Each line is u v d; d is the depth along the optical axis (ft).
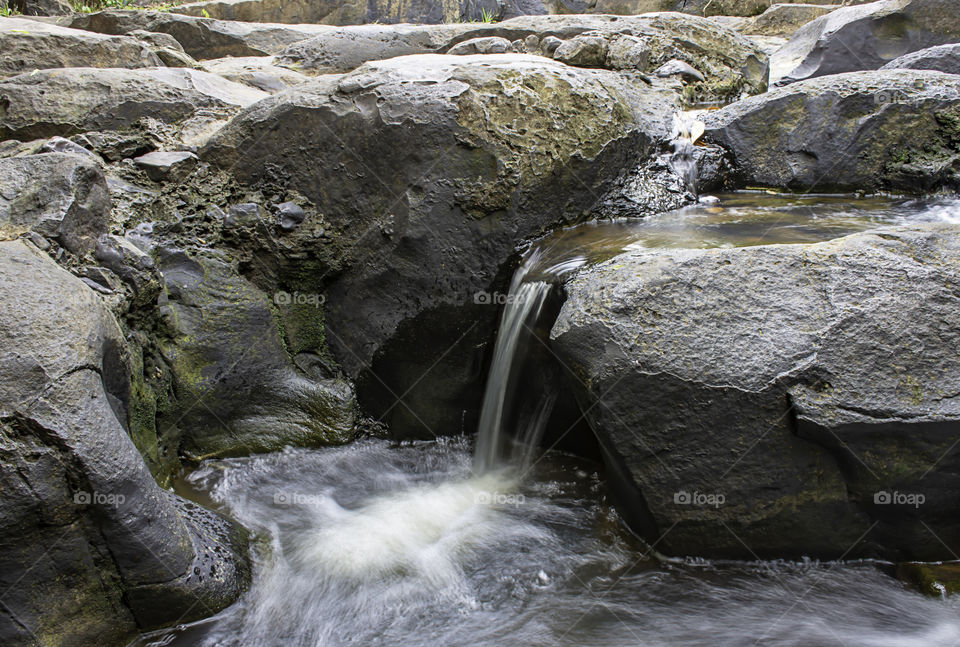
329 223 16.42
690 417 11.49
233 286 16.19
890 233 11.96
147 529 10.50
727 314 11.54
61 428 9.78
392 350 16.26
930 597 11.23
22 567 9.61
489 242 15.53
